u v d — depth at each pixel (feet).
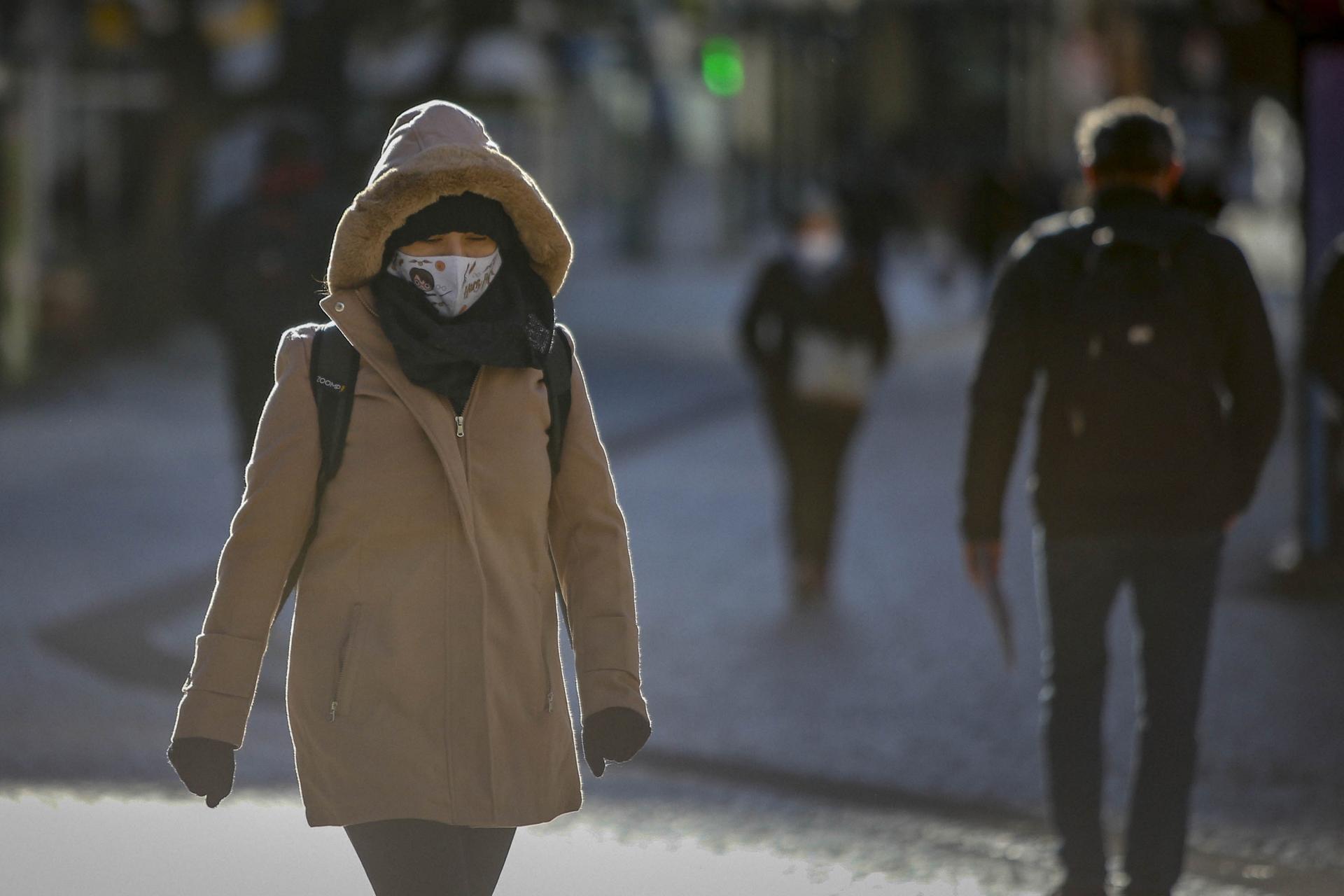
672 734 67.21
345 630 31.94
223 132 211.20
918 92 531.09
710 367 201.77
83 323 177.78
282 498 32.01
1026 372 47.70
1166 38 422.82
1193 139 404.57
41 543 99.81
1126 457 46.03
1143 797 46.39
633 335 233.76
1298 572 92.38
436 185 32.09
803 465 90.74
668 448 142.82
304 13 195.42
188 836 55.06
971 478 48.11
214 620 31.91
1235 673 76.59
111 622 82.64
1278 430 47.21
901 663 78.43
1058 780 47.21
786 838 55.52
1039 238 47.98
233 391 80.18
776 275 90.58
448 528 32.07
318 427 32.19
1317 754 64.59
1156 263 46.60
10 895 49.49
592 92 407.03
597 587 33.22
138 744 64.64
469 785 31.94
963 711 70.64
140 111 206.18
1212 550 46.50
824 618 87.30
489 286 33.37
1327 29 92.22
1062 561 46.88
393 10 213.05
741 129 418.72
